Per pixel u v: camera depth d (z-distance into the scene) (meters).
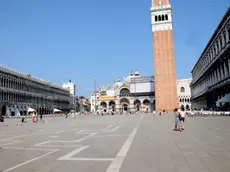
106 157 12.22
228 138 18.22
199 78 111.50
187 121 42.06
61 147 15.77
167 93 128.12
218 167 9.59
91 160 11.55
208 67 86.81
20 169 9.99
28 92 120.06
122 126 36.22
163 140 18.12
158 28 132.62
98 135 23.36
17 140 20.23
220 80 70.94
